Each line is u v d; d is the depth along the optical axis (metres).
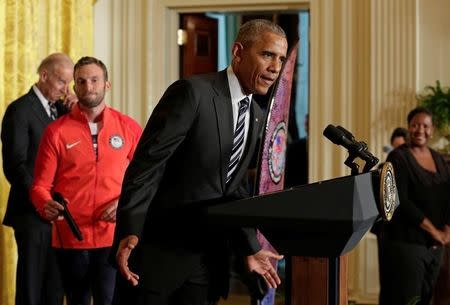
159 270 2.76
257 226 2.24
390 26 7.55
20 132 4.99
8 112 5.05
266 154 2.88
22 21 6.45
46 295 5.04
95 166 4.58
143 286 2.76
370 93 7.59
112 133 4.66
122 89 8.11
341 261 2.54
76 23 7.29
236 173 2.88
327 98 7.75
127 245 2.58
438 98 7.23
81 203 4.55
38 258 5.03
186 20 8.25
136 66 8.11
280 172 3.16
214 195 2.76
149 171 2.64
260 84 2.70
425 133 5.67
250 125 2.90
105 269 4.58
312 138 7.78
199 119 2.72
